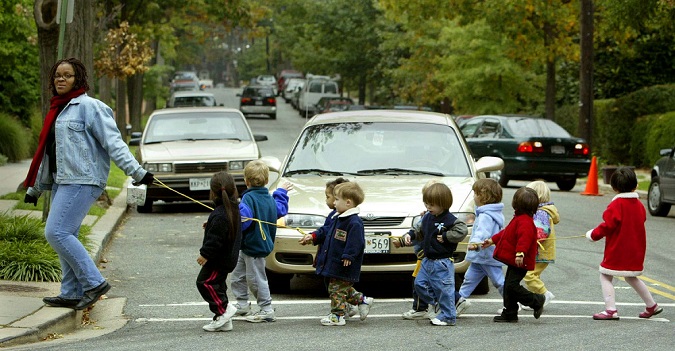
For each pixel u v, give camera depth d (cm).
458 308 1343
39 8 2509
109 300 1489
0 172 3506
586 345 1132
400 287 1630
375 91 10675
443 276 1276
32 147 4431
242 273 1337
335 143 1748
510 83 6019
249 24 6241
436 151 1728
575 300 1513
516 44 4997
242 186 2667
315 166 1708
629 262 1327
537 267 1395
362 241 1261
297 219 1498
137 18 5719
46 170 1280
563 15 4772
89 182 1255
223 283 1242
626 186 1334
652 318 1348
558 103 6353
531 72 6084
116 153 1249
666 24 3778
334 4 9200
